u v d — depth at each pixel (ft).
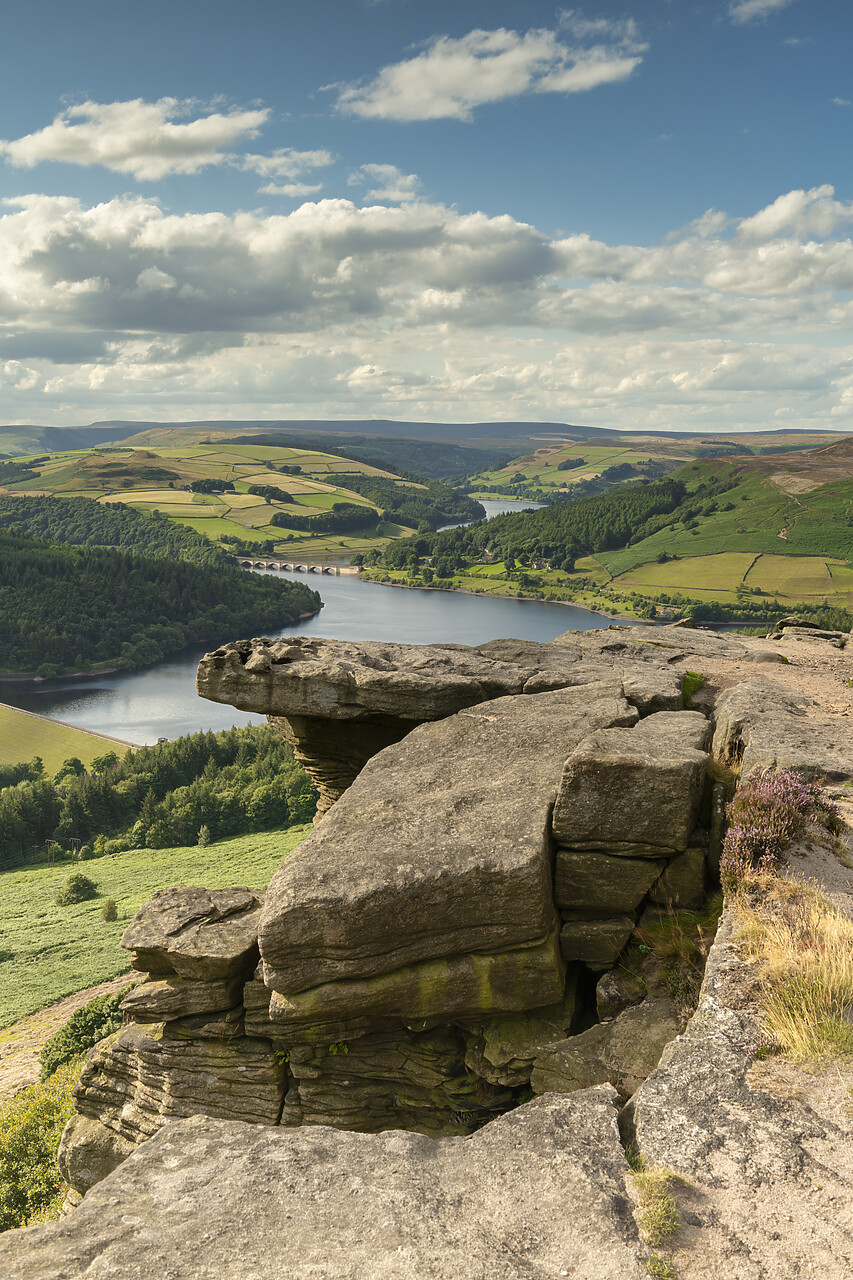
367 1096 39.01
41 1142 101.86
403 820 39.37
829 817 36.37
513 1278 16.80
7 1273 17.17
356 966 34.35
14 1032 181.27
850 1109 21.27
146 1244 18.07
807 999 24.80
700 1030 25.16
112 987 208.54
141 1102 43.80
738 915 31.17
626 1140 21.85
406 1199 19.42
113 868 358.43
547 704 54.13
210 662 63.67
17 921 281.33
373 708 60.80
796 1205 18.61
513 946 35.60
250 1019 40.47
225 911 44.39
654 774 37.04
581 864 37.96
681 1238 17.90
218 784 444.96
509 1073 35.65
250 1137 22.38
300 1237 18.24
